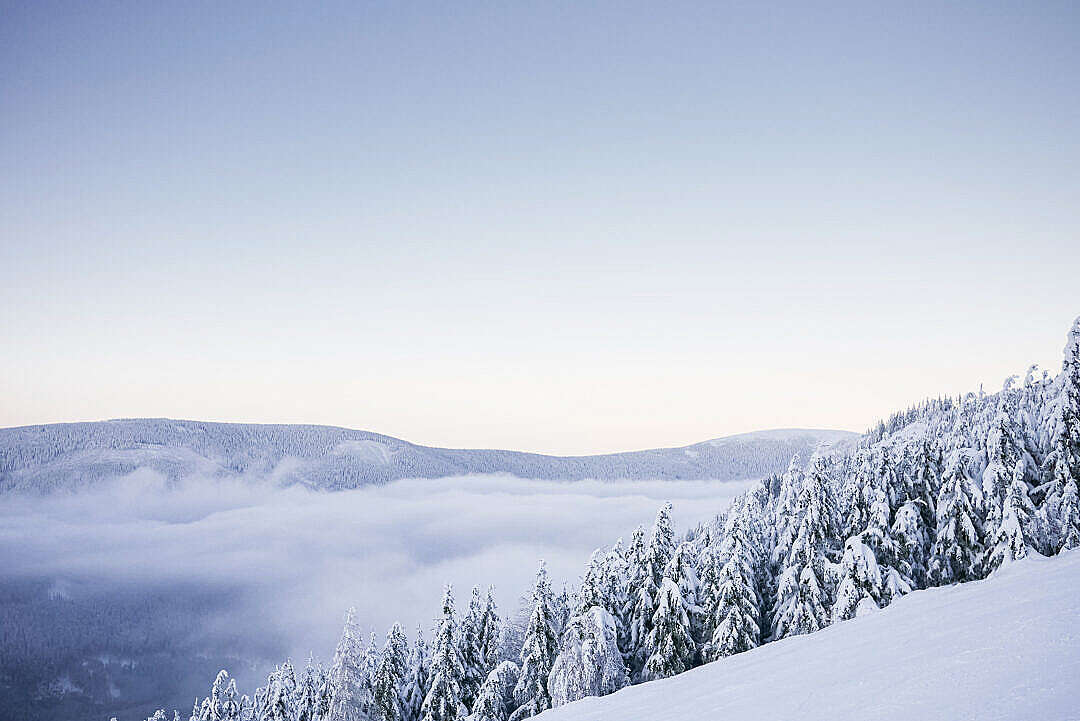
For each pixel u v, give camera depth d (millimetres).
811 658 15289
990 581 17891
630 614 32688
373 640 40281
